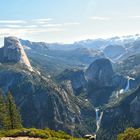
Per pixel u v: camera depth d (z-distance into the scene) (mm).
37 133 56188
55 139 53188
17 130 57781
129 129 49594
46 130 59156
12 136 56156
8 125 128750
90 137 58062
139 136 46031
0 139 53438
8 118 129250
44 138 55062
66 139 55781
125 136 48375
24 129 58500
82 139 56219
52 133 57938
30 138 54406
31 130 57250
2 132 57719
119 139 49156
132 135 47438
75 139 56438
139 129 48312
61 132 60938
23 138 54250
